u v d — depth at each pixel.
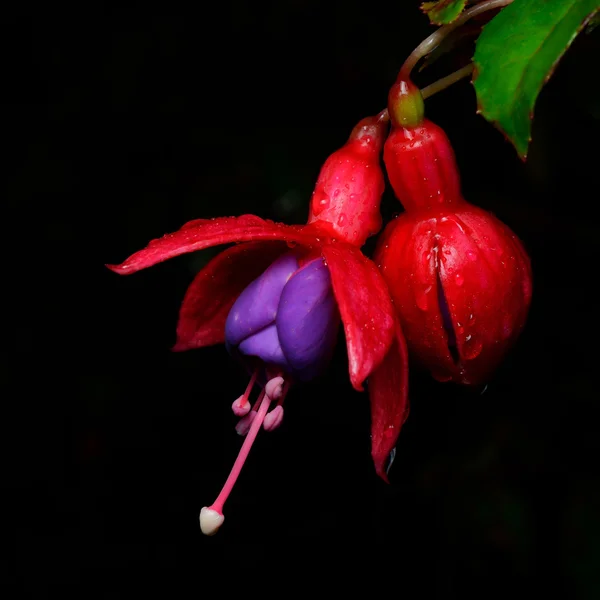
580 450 0.68
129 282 0.91
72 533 0.95
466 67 0.42
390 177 0.42
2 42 0.89
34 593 0.94
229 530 0.92
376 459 0.41
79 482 0.96
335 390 0.85
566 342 0.69
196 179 0.82
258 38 0.82
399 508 0.81
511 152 0.64
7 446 0.95
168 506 0.95
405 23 0.75
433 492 0.72
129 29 0.87
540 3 0.38
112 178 0.87
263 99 0.81
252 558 0.91
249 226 0.41
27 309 0.92
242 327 0.41
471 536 0.70
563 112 0.56
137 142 0.86
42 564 0.95
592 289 0.68
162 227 0.84
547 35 0.38
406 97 0.42
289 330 0.41
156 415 0.94
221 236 0.40
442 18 0.40
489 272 0.41
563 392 0.69
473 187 0.68
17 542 0.95
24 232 0.90
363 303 0.40
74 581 0.95
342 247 0.41
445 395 0.72
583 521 0.67
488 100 0.38
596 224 0.67
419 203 0.42
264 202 0.77
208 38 0.84
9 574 0.95
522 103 0.38
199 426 0.93
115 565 0.94
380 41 0.76
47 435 0.95
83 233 0.90
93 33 0.88
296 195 0.75
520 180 0.67
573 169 0.62
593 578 0.65
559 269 0.69
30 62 0.89
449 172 0.42
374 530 0.84
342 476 0.88
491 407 0.71
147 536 0.95
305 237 0.41
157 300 0.92
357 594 0.85
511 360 0.70
